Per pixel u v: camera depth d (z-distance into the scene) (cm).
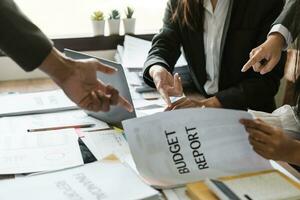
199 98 133
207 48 131
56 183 64
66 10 162
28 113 105
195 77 137
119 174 67
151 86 122
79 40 162
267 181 67
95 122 101
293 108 108
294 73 104
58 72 64
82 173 68
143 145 69
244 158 73
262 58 88
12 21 58
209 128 71
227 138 72
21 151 81
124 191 61
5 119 100
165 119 70
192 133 71
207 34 130
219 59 129
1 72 150
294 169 76
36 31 60
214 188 62
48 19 161
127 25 168
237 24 124
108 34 169
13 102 111
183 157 70
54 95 118
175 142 70
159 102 114
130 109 79
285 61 109
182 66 146
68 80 66
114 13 166
